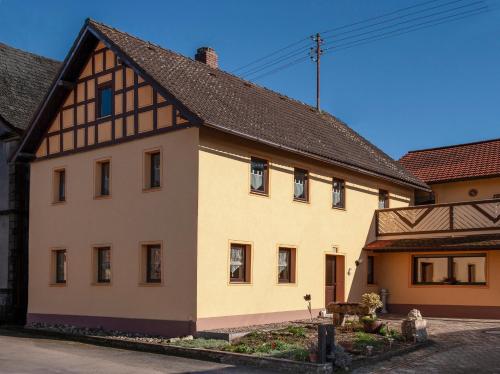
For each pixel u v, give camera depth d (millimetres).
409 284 22703
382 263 23469
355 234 22422
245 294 17406
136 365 12727
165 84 17188
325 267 20812
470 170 26484
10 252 21734
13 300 21531
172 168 16844
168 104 17125
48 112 20109
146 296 17078
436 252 22188
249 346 13945
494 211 21281
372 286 23125
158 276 17109
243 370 12266
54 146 20266
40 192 20531
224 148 17125
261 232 18156
